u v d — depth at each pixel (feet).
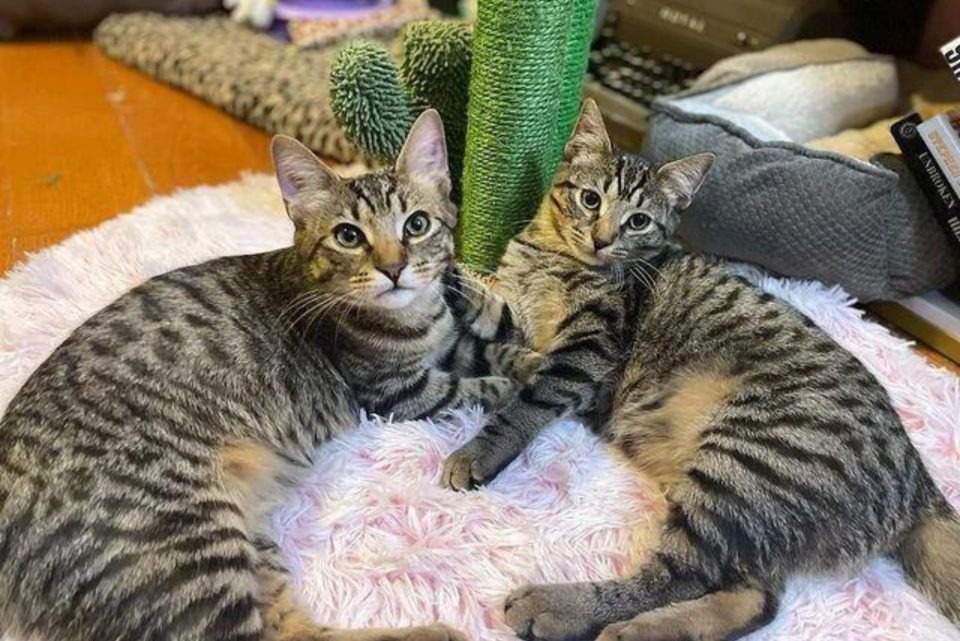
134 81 3.92
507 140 2.48
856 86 3.08
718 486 1.86
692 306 2.19
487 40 2.36
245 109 3.60
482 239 2.66
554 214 2.44
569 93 2.62
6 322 2.43
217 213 2.97
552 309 2.38
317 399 2.07
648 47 3.75
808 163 2.55
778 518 1.81
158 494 1.70
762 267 2.80
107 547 1.62
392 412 2.21
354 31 4.04
